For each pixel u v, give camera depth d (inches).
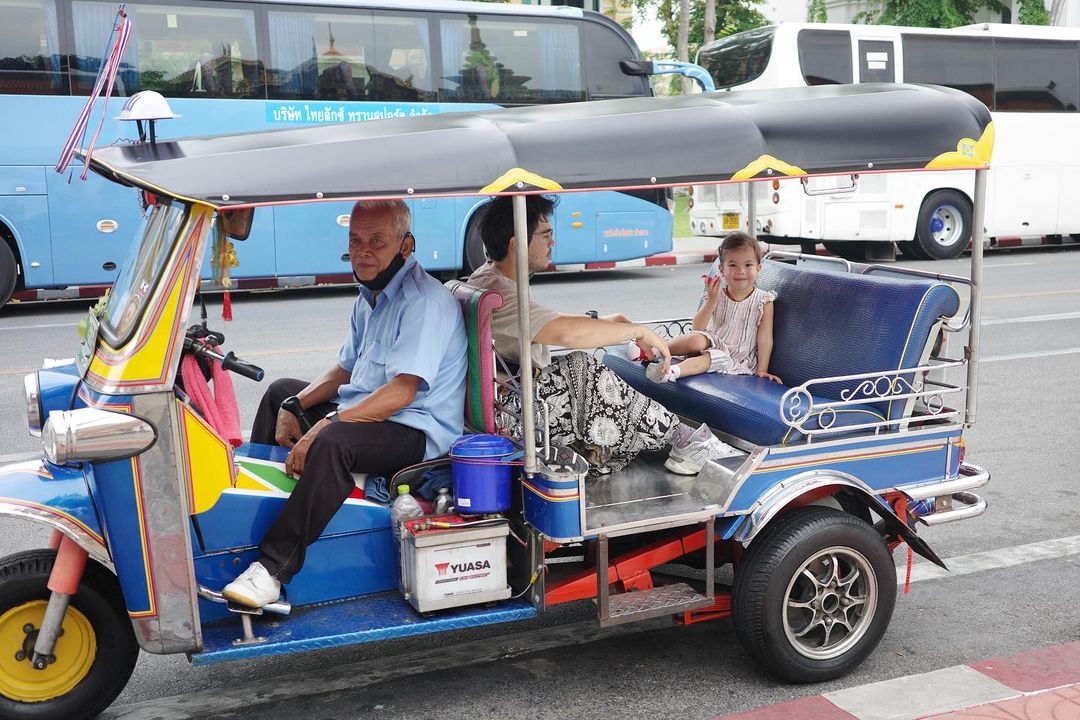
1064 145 690.2
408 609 138.7
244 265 514.6
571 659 157.6
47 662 129.0
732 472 145.8
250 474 139.6
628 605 143.4
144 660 160.1
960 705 140.3
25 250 483.8
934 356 171.0
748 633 143.3
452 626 135.6
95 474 120.0
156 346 120.7
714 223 653.3
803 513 146.4
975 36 664.4
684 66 591.8
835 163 139.6
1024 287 527.8
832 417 155.3
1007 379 332.8
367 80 526.6
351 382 158.9
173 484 123.0
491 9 546.9
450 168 124.9
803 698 143.2
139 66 485.4
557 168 128.6
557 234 562.9
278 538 135.0
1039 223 693.9
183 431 125.5
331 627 133.3
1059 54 681.6
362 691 148.8
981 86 668.1
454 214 542.9
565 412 154.9
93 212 490.6
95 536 124.5
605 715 140.2
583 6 962.1
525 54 556.7
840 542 144.8
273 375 338.0
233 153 121.6
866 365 166.1
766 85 639.1
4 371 357.7
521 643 163.8
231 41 498.9
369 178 122.0
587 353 158.7
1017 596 178.1
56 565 126.6
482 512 139.4
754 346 190.1
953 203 655.8
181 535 124.3
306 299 532.7
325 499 135.8
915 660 154.9
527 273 131.0
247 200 118.1
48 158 480.1
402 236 152.3
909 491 155.3
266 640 129.6
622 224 577.3
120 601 133.8
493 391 150.5
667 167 133.0
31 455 259.9
